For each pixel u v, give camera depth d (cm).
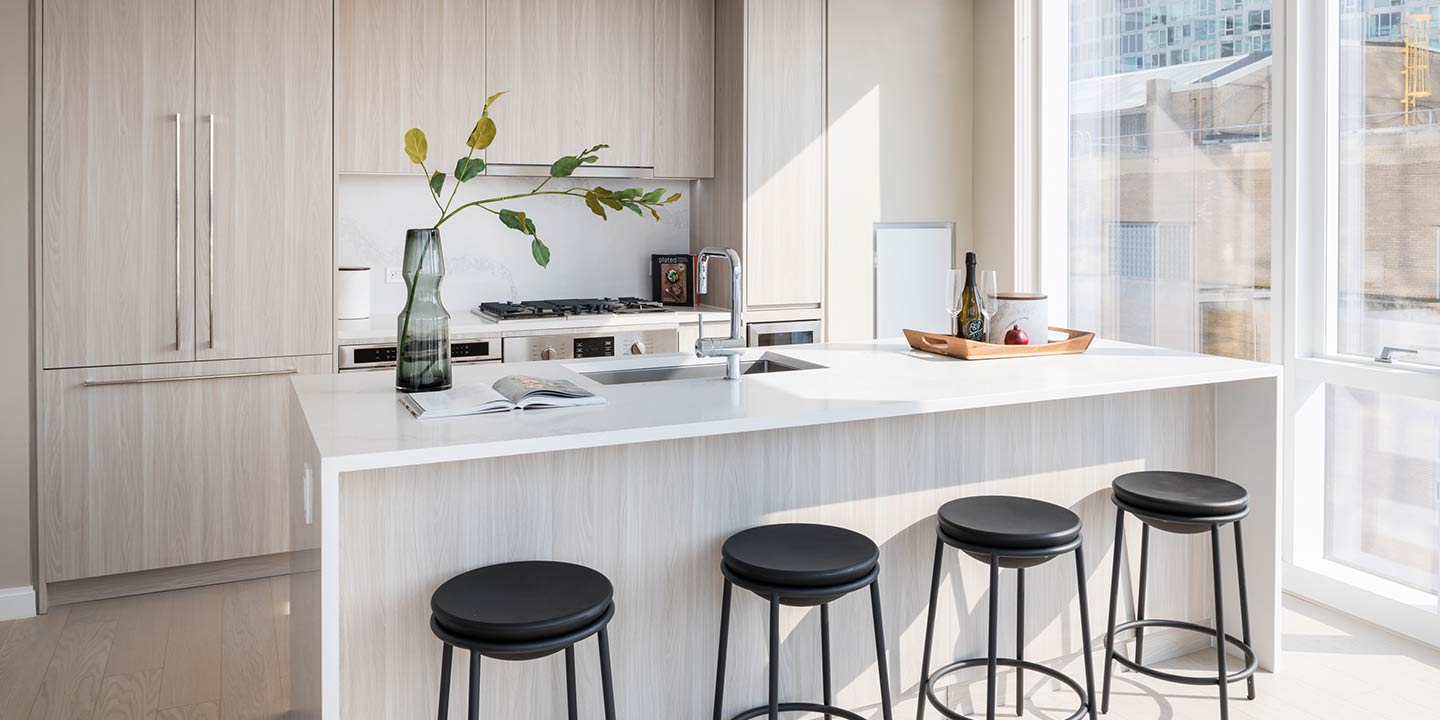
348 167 414
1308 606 360
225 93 374
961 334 330
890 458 268
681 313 457
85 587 371
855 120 486
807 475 257
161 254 369
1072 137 480
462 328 412
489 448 197
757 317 472
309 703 220
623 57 463
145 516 373
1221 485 279
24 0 342
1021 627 282
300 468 236
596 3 455
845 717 237
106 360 364
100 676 307
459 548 218
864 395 248
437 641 218
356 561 209
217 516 385
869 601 267
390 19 417
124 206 362
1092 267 471
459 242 469
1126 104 446
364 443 196
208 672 310
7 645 329
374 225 453
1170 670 312
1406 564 344
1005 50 491
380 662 212
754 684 254
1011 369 289
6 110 342
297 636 251
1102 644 308
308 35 387
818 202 480
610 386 262
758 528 239
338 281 429
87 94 354
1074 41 475
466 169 247
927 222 507
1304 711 284
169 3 363
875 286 496
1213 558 270
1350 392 359
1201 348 414
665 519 240
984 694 288
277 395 391
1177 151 421
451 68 429
